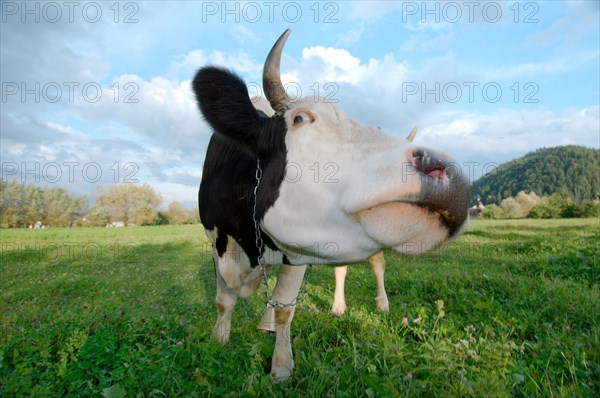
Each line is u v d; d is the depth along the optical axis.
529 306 4.90
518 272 7.88
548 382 2.83
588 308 4.55
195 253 13.57
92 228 27.80
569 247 10.26
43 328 3.97
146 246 15.72
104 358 3.07
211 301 5.97
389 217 2.17
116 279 8.41
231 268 3.55
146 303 5.66
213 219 3.58
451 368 3.01
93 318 3.99
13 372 2.85
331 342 3.95
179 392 2.68
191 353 3.25
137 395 2.58
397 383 2.78
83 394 2.72
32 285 7.80
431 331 4.03
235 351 3.40
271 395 2.73
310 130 2.57
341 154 2.44
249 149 2.91
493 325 4.26
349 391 2.77
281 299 3.32
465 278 6.48
